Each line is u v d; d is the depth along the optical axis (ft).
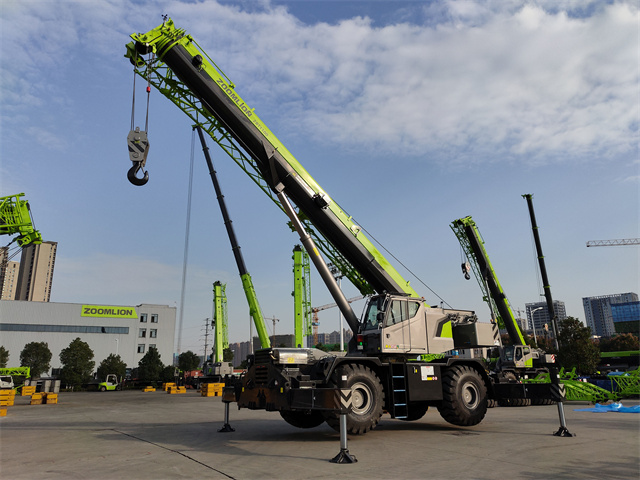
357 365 32.32
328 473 20.06
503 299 90.53
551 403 64.80
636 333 339.16
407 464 21.90
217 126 47.16
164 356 295.89
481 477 19.07
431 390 35.29
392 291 45.47
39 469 22.12
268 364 32.63
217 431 36.86
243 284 120.37
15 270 570.05
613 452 24.72
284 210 43.50
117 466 22.40
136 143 41.29
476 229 92.02
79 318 273.95
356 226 45.96
